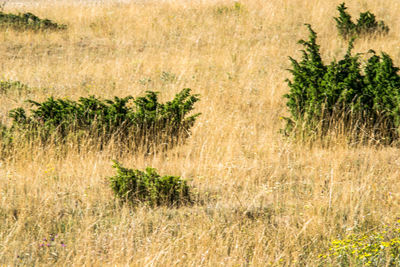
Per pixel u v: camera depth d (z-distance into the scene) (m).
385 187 24.09
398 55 49.84
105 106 32.16
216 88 42.53
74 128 30.52
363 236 19.28
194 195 24.23
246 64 49.69
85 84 44.72
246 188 24.61
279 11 65.94
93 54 55.03
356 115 31.31
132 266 17.66
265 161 28.03
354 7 66.31
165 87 43.88
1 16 62.16
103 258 18.64
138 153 30.06
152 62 51.06
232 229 20.23
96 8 70.19
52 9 70.44
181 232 20.36
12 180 24.95
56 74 47.41
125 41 59.16
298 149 30.00
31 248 19.58
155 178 23.81
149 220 21.59
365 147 29.72
